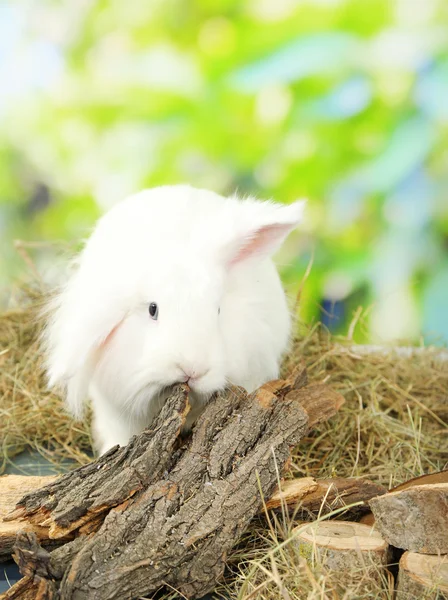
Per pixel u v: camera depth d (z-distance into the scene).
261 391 1.05
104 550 0.96
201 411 1.08
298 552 0.99
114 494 0.98
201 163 1.87
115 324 1.06
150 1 1.91
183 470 1.00
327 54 1.77
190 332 1.03
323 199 1.78
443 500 0.97
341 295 1.74
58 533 0.98
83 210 1.93
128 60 1.94
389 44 1.77
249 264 1.12
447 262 1.77
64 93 1.97
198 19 1.89
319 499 1.04
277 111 1.82
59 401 1.25
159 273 1.05
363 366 1.30
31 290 1.40
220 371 1.04
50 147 1.96
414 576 0.95
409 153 1.73
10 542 1.00
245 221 1.09
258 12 1.84
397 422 1.22
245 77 1.82
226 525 0.98
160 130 1.89
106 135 1.94
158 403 1.08
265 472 1.01
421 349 1.36
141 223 1.12
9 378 1.27
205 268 1.06
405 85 1.75
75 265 1.29
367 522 1.04
